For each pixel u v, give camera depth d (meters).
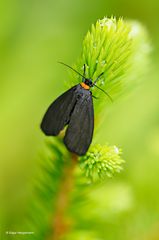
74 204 0.24
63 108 0.23
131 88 0.23
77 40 0.31
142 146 0.31
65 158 0.24
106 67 0.22
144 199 0.26
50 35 0.31
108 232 0.25
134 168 0.27
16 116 0.31
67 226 0.24
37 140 0.31
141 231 0.25
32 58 0.30
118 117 0.31
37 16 0.31
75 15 0.32
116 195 0.25
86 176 0.23
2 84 0.30
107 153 0.22
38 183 0.24
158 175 0.27
